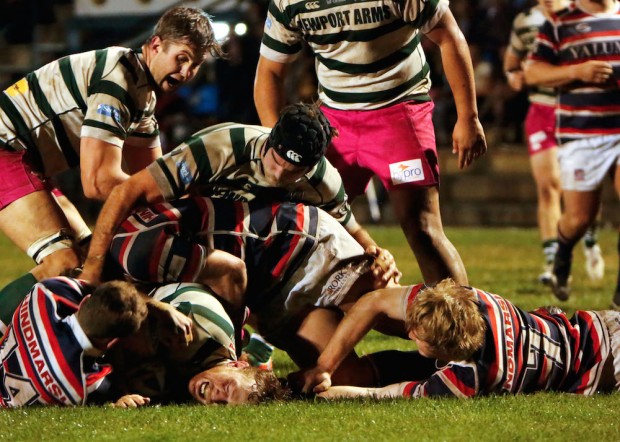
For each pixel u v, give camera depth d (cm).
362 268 1847
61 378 1606
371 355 1855
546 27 2930
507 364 1656
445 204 6588
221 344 1709
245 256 1795
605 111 2894
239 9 6338
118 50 1916
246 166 1777
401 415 1560
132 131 1988
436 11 2020
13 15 7106
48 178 2023
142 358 1697
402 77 2120
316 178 1841
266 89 2205
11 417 1558
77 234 2050
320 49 2125
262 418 1548
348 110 2155
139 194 1736
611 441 1432
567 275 3000
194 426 1504
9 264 4166
